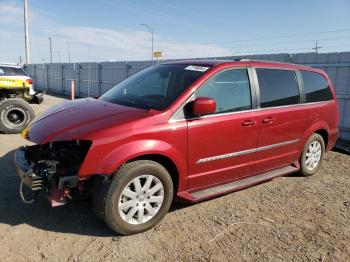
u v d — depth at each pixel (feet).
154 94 13.44
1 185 15.02
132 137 11.10
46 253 10.32
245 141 14.21
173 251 10.78
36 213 12.74
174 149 11.96
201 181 13.16
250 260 10.52
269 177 15.72
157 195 11.94
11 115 25.70
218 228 12.34
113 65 63.10
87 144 11.01
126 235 11.54
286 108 16.10
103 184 10.89
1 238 10.96
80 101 14.98
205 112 12.01
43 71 94.89
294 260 10.66
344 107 29.17
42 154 12.66
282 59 33.60
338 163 21.62
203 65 13.97
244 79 14.47
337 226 12.99
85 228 11.87
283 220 13.24
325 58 30.09
